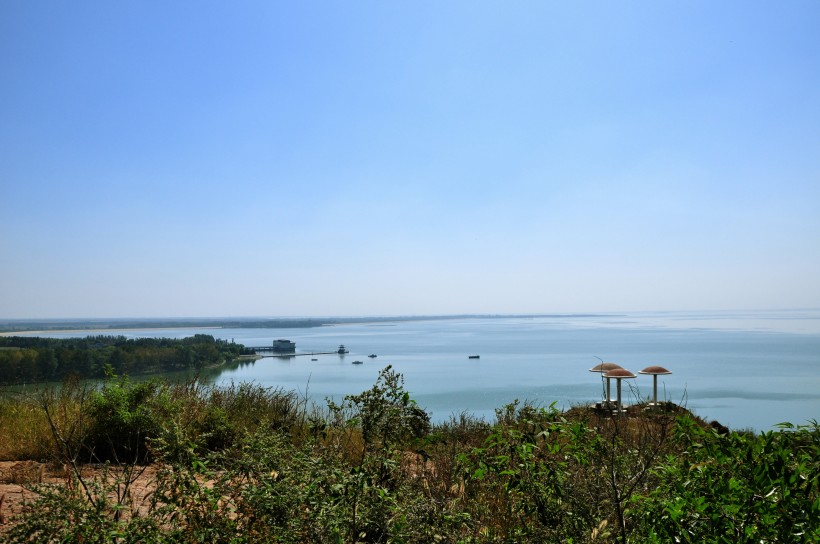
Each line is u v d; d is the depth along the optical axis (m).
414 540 3.20
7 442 7.46
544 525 3.72
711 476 3.26
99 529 2.80
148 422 7.12
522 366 95.75
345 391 50.22
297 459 3.35
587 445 3.94
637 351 132.38
